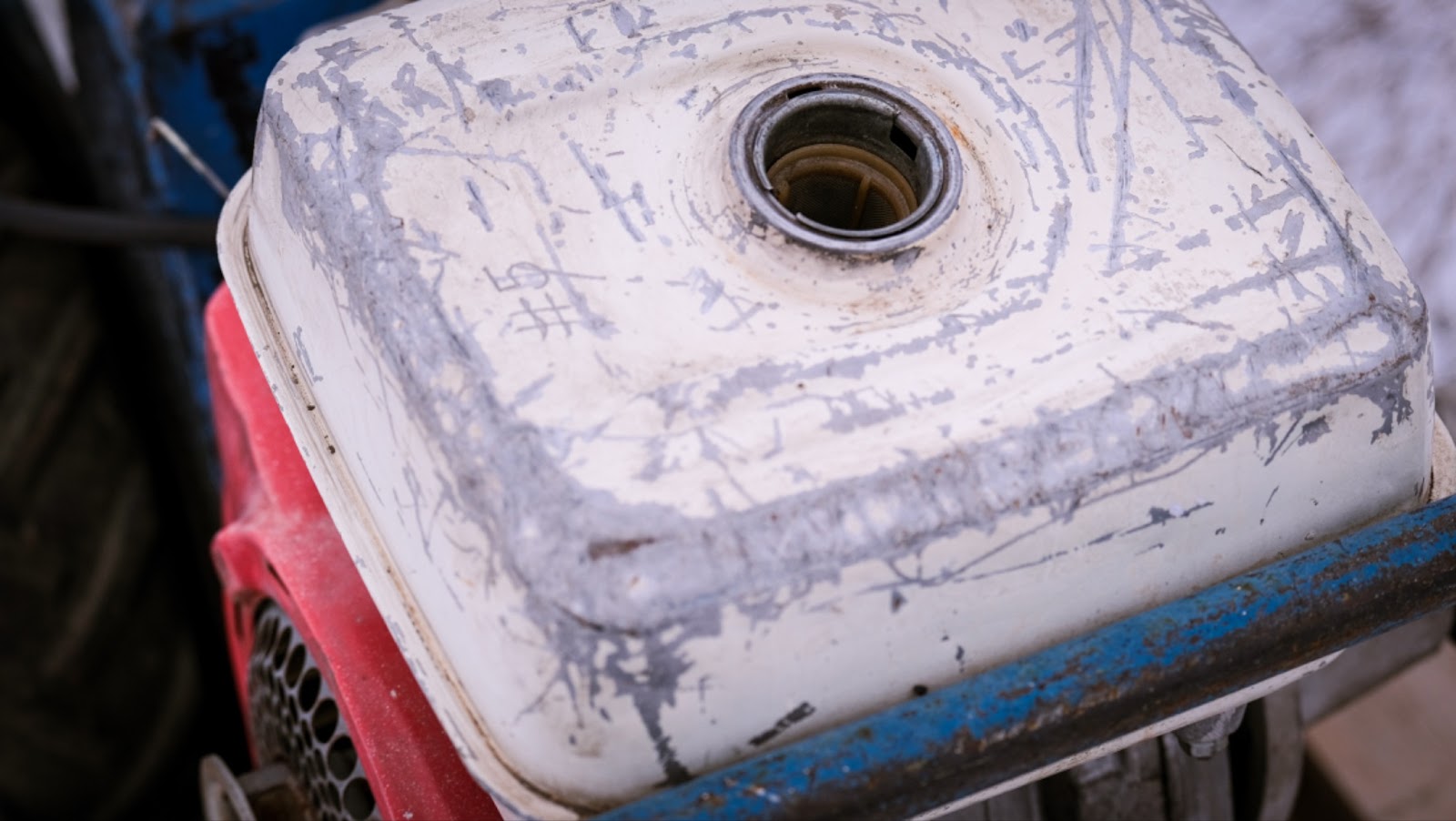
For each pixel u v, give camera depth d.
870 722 0.72
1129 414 0.76
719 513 0.71
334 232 0.80
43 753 1.90
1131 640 0.75
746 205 0.81
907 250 0.81
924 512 0.73
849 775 0.70
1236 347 0.79
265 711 1.06
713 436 0.73
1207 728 0.96
